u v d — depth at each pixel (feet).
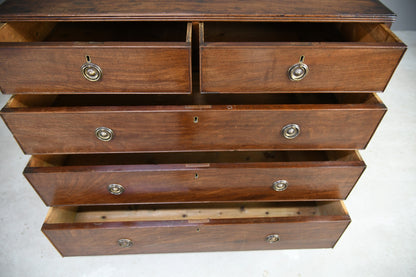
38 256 3.61
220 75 2.31
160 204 3.72
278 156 3.59
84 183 2.88
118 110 2.40
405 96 6.00
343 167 2.84
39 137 2.58
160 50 2.11
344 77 2.37
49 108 2.40
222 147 2.77
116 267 3.56
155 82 2.33
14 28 2.38
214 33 2.97
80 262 3.59
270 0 2.51
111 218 3.60
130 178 2.84
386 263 3.61
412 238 3.83
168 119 2.48
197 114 2.45
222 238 3.35
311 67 2.28
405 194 4.32
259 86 2.40
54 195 3.01
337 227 3.21
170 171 2.78
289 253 3.73
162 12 2.30
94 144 2.68
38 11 2.28
